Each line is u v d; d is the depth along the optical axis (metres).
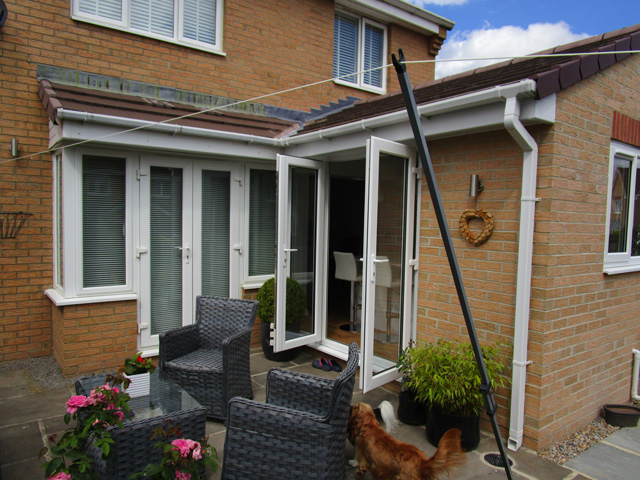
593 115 3.45
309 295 5.20
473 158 3.60
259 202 5.81
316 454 2.45
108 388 2.44
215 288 5.49
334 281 8.79
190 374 3.64
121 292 4.79
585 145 3.38
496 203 3.45
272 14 6.64
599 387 3.85
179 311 5.22
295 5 6.90
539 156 3.16
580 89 3.31
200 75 5.99
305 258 5.17
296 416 2.48
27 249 4.82
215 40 6.21
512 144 3.34
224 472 2.59
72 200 4.46
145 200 4.90
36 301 4.90
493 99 3.06
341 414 2.54
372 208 3.63
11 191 4.71
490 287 3.50
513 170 3.34
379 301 4.02
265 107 6.51
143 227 4.89
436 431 3.26
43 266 4.92
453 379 3.15
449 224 3.79
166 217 5.09
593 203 3.53
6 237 4.70
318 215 5.12
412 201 4.04
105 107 4.57
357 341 5.26
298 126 5.96
